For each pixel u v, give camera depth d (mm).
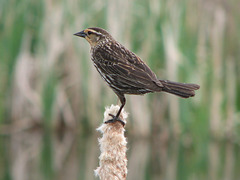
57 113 15117
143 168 13211
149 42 14297
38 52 14930
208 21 14945
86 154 14070
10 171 12445
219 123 15000
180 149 14680
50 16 14664
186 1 14625
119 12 14125
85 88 14828
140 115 14812
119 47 7590
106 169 5973
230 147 14984
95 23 14266
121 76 7234
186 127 14836
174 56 14297
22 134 15250
